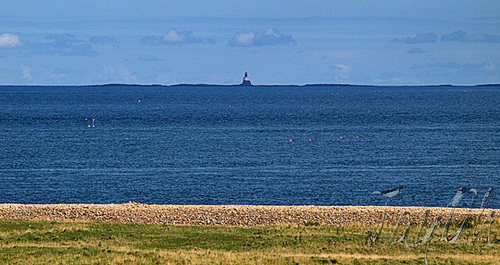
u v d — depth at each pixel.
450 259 106.75
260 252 112.56
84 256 107.25
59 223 139.00
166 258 106.25
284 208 153.38
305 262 104.25
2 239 120.38
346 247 116.50
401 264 103.62
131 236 126.19
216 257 107.25
